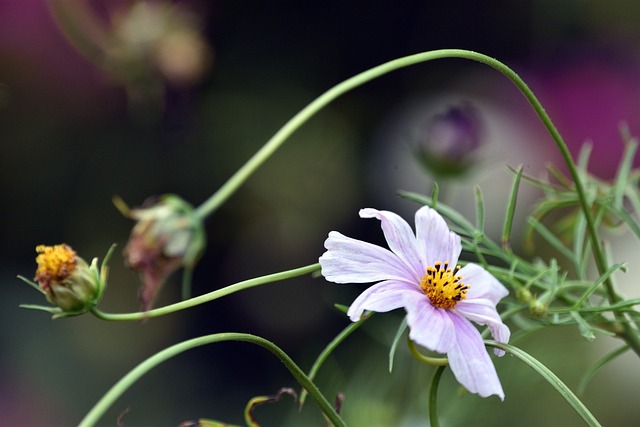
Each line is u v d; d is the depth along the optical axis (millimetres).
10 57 2031
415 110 2160
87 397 1874
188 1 2104
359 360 1651
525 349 1353
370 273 744
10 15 2006
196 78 1511
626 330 823
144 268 958
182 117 1976
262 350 2020
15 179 2068
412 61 827
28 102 2062
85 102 2074
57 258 767
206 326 2047
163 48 1463
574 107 2146
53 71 2039
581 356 1408
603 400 1643
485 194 1697
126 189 2109
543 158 2061
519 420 1281
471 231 823
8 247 2041
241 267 2111
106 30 1475
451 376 1189
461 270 766
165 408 1896
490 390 725
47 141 2088
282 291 2066
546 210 868
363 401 1199
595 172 2111
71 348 1915
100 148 2109
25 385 1831
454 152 1138
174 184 2129
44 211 2080
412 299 738
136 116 2072
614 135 2119
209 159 2145
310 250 2139
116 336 1969
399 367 1204
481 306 752
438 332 732
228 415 1890
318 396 737
